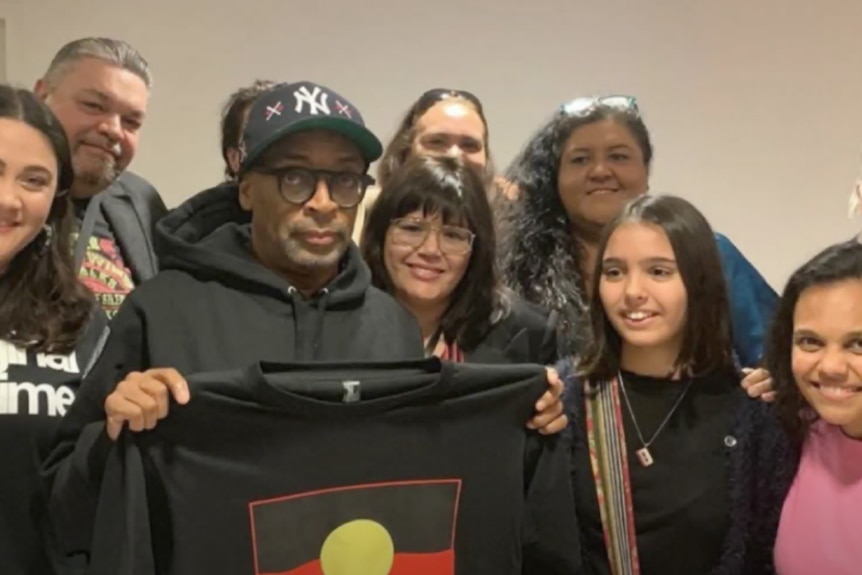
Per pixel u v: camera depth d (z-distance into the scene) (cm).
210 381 108
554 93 269
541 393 122
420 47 269
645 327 138
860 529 121
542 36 268
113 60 189
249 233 136
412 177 162
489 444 120
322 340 131
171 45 268
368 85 270
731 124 268
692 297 139
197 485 108
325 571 114
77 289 140
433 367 118
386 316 139
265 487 111
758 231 271
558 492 124
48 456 125
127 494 104
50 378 133
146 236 192
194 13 267
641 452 138
